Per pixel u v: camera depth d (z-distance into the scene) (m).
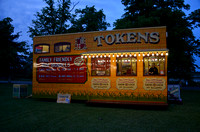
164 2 18.55
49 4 21.84
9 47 30.78
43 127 5.22
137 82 8.34
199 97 13.05
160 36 8.29
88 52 8.88
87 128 5.14
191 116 6.77
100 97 8.88
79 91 9.52
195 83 25.70
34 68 10.61
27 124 5.54
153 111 7.73
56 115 6.82
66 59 9.91
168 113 7.33
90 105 9.12
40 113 7.16
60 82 9.95
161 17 17.19
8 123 5.66
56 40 10.21
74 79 9.65
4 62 29.75
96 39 9.30
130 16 19.64
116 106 8.91
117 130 4.96
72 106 8.84
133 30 8.64
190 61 19.08
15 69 33.19
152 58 8.19
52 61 10.22
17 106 8.68
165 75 7.98
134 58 8.45
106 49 9.04
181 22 18.11
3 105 8.94
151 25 16.08
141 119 6.27
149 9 18.67
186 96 13.78
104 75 8.88
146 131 4.89
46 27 21.94
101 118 6.34
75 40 9.76
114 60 8.76
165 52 7.98
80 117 6.52
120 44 8.80
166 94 7.91
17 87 11.76
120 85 8.59
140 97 8.26
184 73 19.72
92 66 9.12
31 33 21.86
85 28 22.59
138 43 8.53
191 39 19.45
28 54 32.91
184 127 5.29
